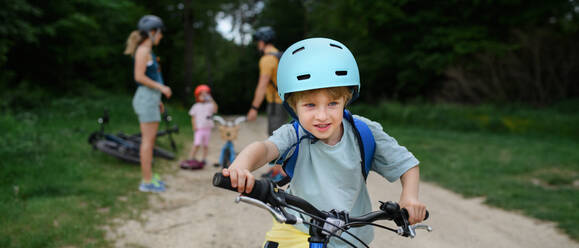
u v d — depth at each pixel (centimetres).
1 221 399
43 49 1446
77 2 1441
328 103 179
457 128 1453
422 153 899
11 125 773
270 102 581
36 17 1327
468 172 728
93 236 389
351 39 2233
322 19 2402
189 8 2769
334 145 198
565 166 768
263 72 568
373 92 2275
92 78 2161
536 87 1664
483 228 462
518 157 849
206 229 432
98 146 680
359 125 198
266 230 436
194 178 639
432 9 1864
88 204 469
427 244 411
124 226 423
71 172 578
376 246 396
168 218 457
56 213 431
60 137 798
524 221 487
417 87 2047
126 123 1148
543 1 1608
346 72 176
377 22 1914
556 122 1338
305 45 178
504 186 634
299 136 197
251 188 150
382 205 175
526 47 1636
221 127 707
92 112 1209
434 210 527
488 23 1773
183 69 3281
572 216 486
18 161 593
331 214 169
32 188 495
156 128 544
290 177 202
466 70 1736
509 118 1455
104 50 1712
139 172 637
